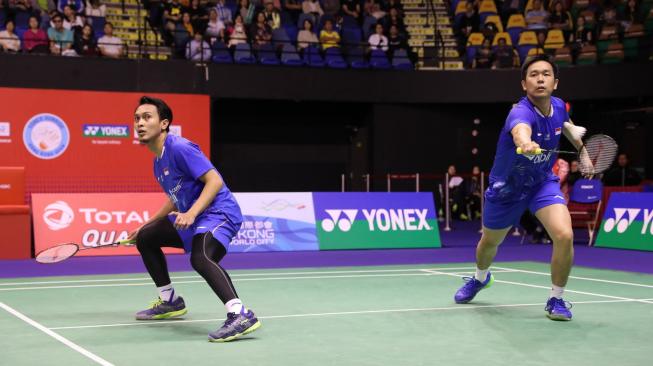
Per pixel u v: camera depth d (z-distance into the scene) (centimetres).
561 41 1906
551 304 527
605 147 525
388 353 412
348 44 1778
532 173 517
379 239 1190
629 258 1042
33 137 1460
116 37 1661
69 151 1482
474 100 1834
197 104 1581
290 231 1149
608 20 1877
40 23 1647
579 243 1318
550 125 511
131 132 1521
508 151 508
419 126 1936
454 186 1769
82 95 1493
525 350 421
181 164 473
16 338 456
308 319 528
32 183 1458
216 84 1677
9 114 1446
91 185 1495
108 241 1079
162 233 514
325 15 1884
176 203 495
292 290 695
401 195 1222
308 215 1166
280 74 1733
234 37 1747
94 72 1579
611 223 1231
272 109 1950
